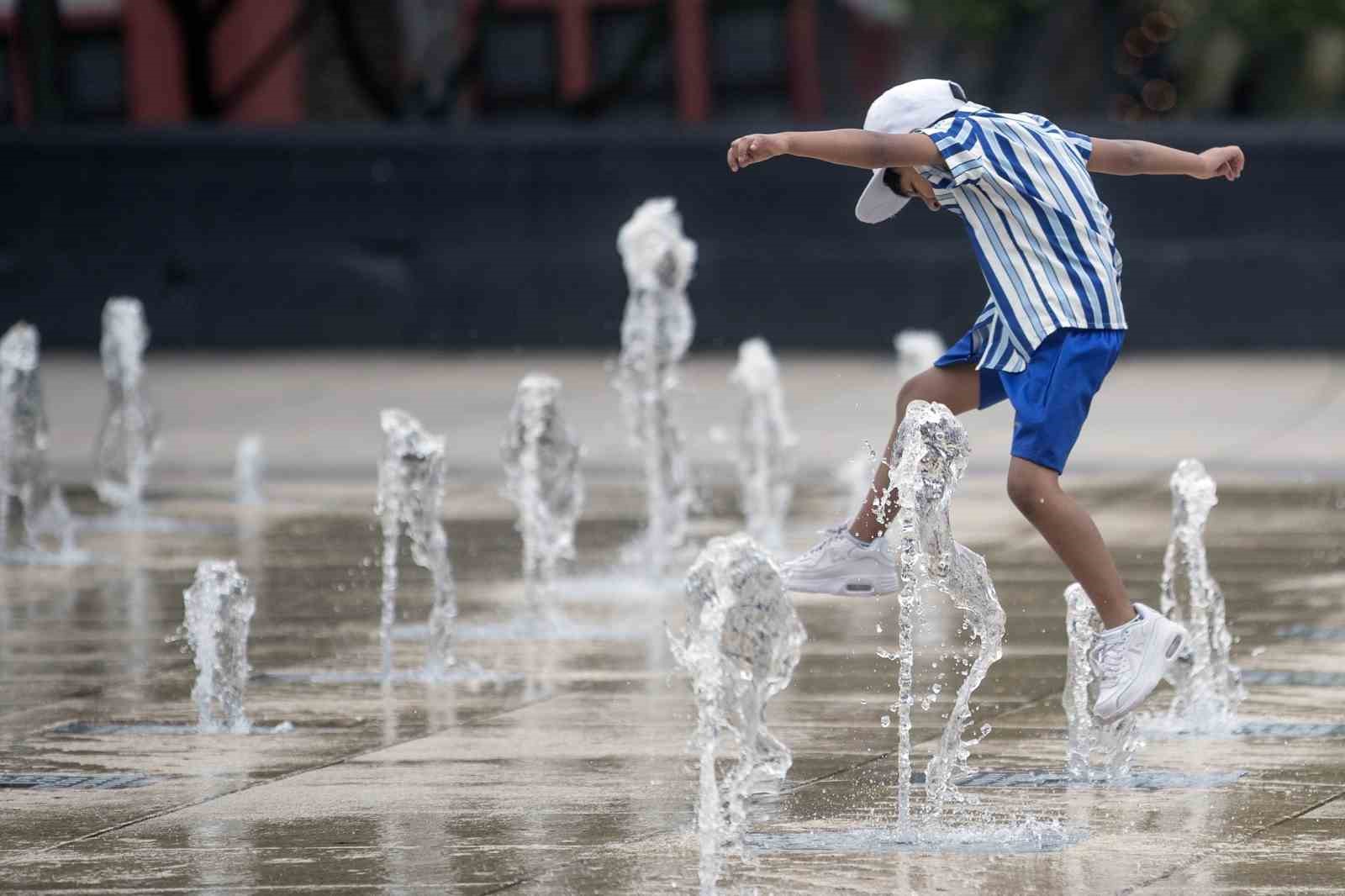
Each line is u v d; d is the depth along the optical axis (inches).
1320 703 748.6
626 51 3848.4
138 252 2632.9
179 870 549.3
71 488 1514.5
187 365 2500.0
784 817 598.2
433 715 752.3
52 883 538.6
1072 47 3885.3
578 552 1186.6
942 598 1005.8
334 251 2632.9
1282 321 2502.5
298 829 591.8
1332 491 1379.2
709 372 2375.7
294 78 3432.6
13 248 2637.8
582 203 2608.3
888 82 4985.2
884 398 2048.5
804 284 2576.3
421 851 565.6
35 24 2844.5
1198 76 4190.5
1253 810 598.2
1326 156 2474.2
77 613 993.5
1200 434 1722.4
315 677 829.2
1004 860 547.5
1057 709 744.3
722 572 525.0
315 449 1721.2
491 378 2297.0
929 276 2551.7
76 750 701.3
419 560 839.7
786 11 3875.5
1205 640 745.6
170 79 3590.1
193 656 874.8
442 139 2613.2
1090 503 1337.4
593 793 630.5
